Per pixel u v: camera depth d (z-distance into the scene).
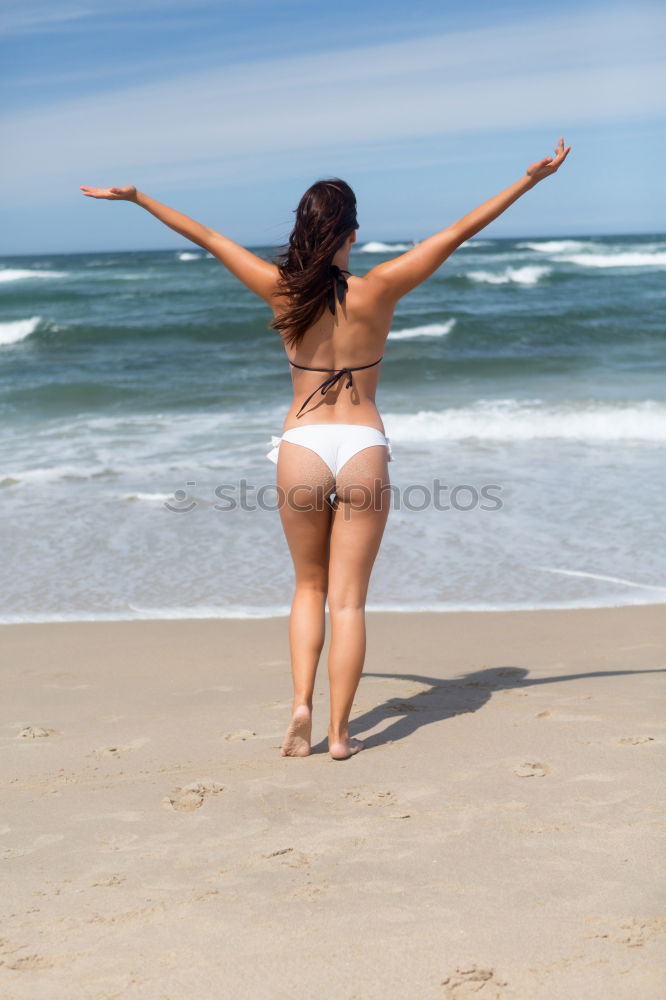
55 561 7.98
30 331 26.33
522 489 10.04
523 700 4.57
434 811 3.29
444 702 4.61
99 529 8.89
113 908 2.69
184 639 6.04
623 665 5.17
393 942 2.45
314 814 3.31
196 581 7.41
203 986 2.29
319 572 4.07
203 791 3.56
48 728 4.41
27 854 3.07
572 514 9.01
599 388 17.05
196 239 4.09
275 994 2.25
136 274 56.00
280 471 3.92
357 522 3.90
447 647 5.73
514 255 60.31
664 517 8.77
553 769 3.62
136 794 3.56
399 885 2.76
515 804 3.30
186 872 2.90
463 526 8.77
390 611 6.62
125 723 4.46
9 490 10.41
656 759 3.66
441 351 22.41
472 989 2.23
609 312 27.67
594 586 7.00
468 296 35.47
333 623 3.93
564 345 22.92
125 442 13.09
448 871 2.83
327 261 3.77
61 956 2.44
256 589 7.19
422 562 7.79
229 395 17.14
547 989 2.22
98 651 5.81
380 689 4.91
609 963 2.31
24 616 6.66
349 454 3.83
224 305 34.31
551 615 6.37
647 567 7.39
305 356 3.90
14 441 13.42
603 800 3.30
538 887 2.71
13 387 18.23
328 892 2.73
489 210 3.79
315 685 5.10
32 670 5.45
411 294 36.75
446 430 13.28
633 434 12.75
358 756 3.89
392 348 22.94
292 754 3.92
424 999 2.21
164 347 24.77
